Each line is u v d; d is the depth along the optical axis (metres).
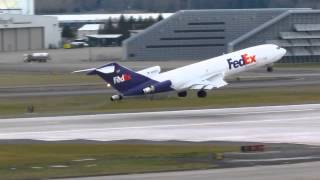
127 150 182.88
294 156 164.25
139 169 150.62
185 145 191.00
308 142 194.00
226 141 198.50
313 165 150.88
